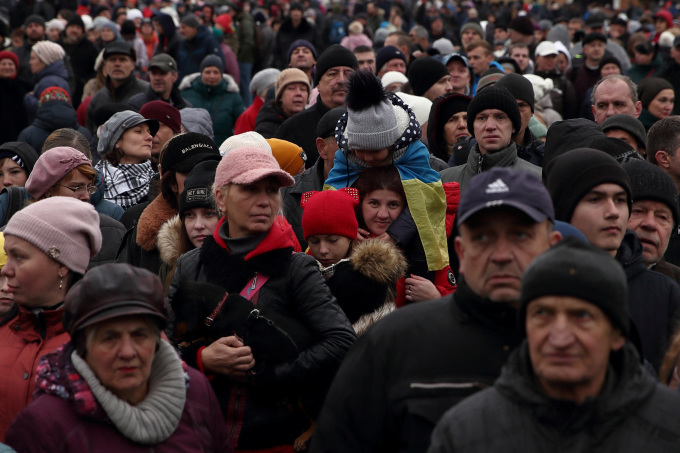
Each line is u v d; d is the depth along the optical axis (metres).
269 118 10.15
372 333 3.44
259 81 11.99
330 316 4.38
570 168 4.50
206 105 13.24
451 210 5.77
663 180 5.19
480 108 6.64
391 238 5.37
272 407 4.38
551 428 2.81
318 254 5.10
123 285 3.45
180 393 3.55
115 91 12.30
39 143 10.51
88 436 3.39
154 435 3.43
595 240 4.44
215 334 4.31
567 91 13.25
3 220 6.43
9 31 23.94
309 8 29.84
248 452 4.35
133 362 3.44
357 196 5.48
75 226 4.35
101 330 3.42
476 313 3.25
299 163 6.96
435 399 3.21
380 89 5.51
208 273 4.52
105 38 19.30
